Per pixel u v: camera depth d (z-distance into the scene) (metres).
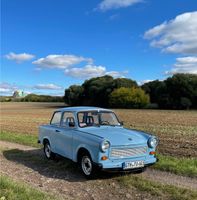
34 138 17.69
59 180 8.56
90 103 104.94
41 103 134.25
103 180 8.35
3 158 11.99
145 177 8.52
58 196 7.01
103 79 111.38
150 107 90.25
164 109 83.38
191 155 12.05
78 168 9.80
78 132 9.00
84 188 7.76
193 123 34.12
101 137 8.18
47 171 9.64
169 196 6.96
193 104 84.69
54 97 154.25
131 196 7.09
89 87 107.00
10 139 17.77
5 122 36.25
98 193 7.36
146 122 36.00
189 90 83.69
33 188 7.30
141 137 8.69
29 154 12.66
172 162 9.96
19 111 76.69
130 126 29.38
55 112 10.92
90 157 8.30
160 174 8.84
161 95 87.81
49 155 11.14
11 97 161.88
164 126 29.36
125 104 91.44
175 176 8.63
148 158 8.55
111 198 7.00
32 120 40.75
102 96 102.56
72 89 113.50
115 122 10.15
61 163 10.51
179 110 75.88
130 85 102.06
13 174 9.35
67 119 9.93
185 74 87.69
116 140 8.17
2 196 6.36
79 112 9.57
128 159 8.18
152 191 7.26
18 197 6.31
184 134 21.06
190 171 8.86
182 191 7.18
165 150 13.34
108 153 7.95
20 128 26.91
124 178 8.33
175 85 85.38
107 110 10.23
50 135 10.79
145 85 98.69
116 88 100.06
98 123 9.75
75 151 8.97
